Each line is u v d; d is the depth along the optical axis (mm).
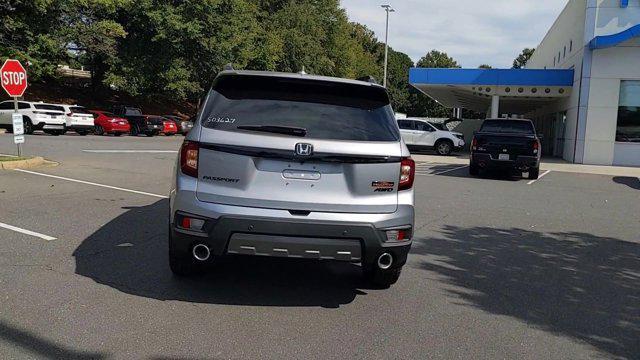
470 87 28516
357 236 4508
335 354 3852
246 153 4441
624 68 23297
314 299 5004
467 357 3902
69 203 9047
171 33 37812
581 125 24062
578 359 3955
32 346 3766
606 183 16531
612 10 23328
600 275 6191
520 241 7801
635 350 4148
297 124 4598
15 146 19188
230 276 5535
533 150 16359
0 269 5406
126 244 6527
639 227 9281
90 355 3670
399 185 4699
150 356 3689
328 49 57156
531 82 26516
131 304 4625
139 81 37969
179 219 4523
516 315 4801
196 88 40781
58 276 5262
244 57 41812
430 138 29922
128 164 15406
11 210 8273
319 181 4508
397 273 5238
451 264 6406
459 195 12578
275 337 4105
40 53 31891
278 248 4461
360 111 4809
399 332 4312
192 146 4535
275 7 51250
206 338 4023
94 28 34781
